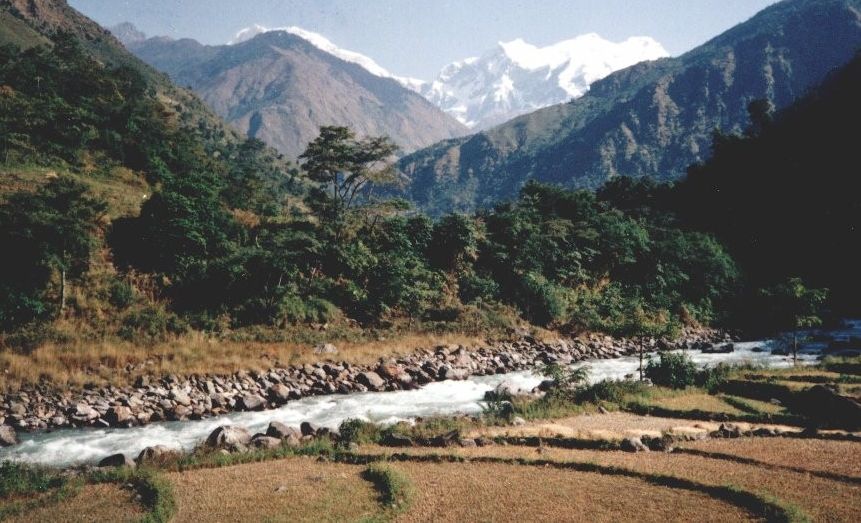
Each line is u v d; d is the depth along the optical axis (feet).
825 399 69.56
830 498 41.73
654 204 271.28
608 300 172.76
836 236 215.72
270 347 109.29
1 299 98.12
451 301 151.74
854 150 265.54
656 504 41.68
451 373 109.19
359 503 42.73
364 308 137.39
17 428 71.51
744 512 39.96
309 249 137.59
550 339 145.18
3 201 119.44
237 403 84.89
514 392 88.43
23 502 44.11
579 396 80.89
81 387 85.35
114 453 62.69
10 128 162.09
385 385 99.66
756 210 252.62
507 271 168.45
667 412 72.54
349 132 163.94
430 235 167.53
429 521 39.27
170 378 91.56
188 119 592.60
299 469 52.08
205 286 123.03
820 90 366.43
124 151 183.32
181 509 41.88
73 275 113.70
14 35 484.33
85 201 119.96
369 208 163.22
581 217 205.67
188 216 129.90
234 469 52.29
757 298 183.83
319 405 87.20
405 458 54.44
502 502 42.45
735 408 74.79
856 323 168.35
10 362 86.84
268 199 216.13
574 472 49.80
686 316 177.88
